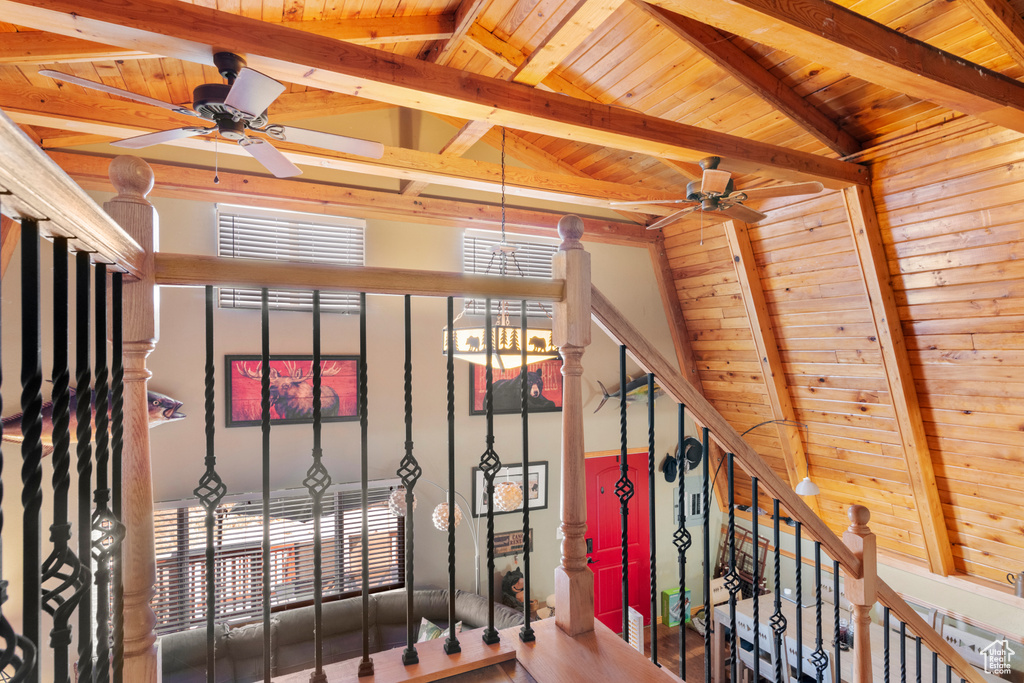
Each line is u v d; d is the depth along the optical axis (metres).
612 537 6.14
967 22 2.84
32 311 0.66
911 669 4.19
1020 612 4.52
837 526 6.07
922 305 4.05
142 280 1.05
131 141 2.65
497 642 1.38
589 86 4.30
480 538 5.31
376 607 4.70
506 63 3.55
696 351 6.28
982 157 3.33
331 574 4.71
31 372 0.66
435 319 5.13
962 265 3.70
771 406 5.69
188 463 4.30
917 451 4.54
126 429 1.05
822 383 5.11
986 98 2.54
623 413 1.65
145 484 1.05
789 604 5.44
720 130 4.31
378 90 2.54
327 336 4.74
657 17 3.18
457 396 5.23
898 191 3.82
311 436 4.69
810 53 2.19
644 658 1.34
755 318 5.19
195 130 2.59
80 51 2.77
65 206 0.66
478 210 5.20
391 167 3.87
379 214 4.88
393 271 1.26
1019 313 3.55
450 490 1.39
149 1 1.98
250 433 4.49
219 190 4.22
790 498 1.81
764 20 1.97
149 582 1.05
